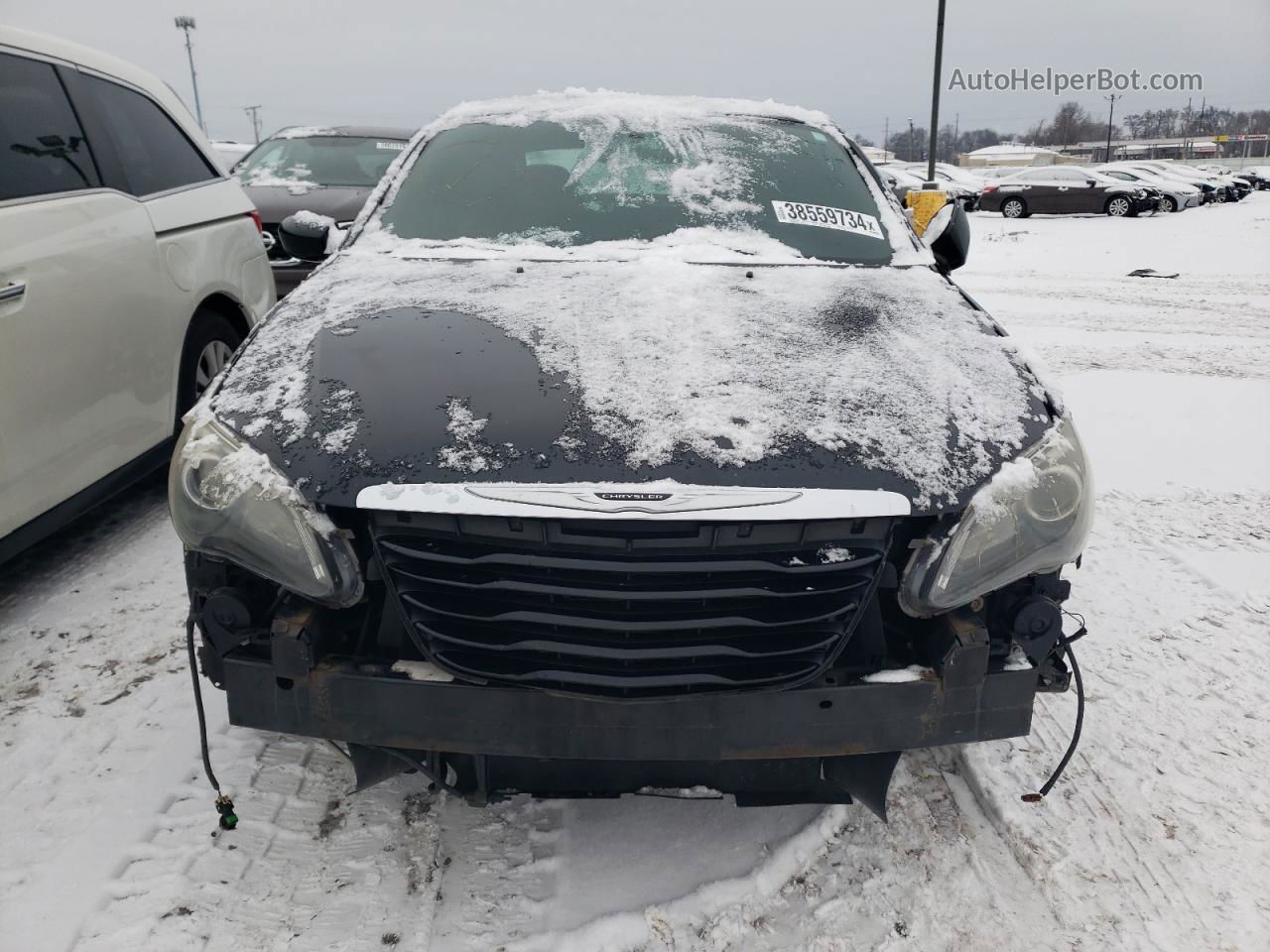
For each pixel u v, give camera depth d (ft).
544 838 6.65
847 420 5.70
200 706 6.07
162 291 10.77
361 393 5.87
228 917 5.88
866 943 5.88
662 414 5.67
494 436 5.49
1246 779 7.45
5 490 8.23
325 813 6.81
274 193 21.48
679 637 5.24
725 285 7.57
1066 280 38.52
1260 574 11.09
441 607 5.27
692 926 5.94
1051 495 5.68
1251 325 27.45
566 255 8.24
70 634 9.07
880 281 7.97
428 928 5.84
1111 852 6.64
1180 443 16.19
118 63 11.51
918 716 5.57
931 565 5.45
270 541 5.41
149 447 10.50
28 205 8.86
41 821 6.62
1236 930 6.01
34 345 8.57
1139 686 8.76
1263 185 133.49
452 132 10.21
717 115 10.50
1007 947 5.87
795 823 6.84
